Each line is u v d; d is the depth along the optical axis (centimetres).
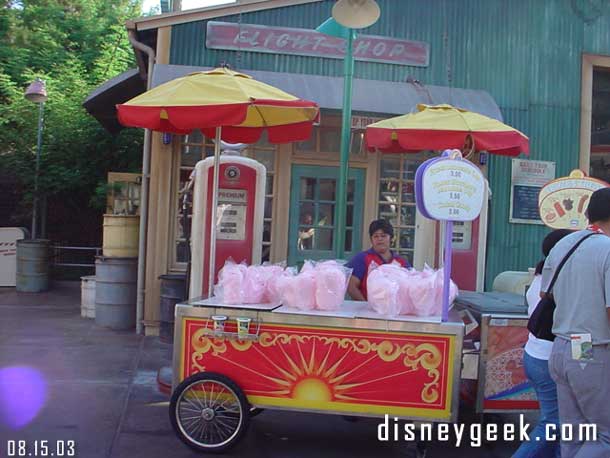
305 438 504
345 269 475
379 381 436
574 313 353
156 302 816
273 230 839
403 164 866
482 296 539
